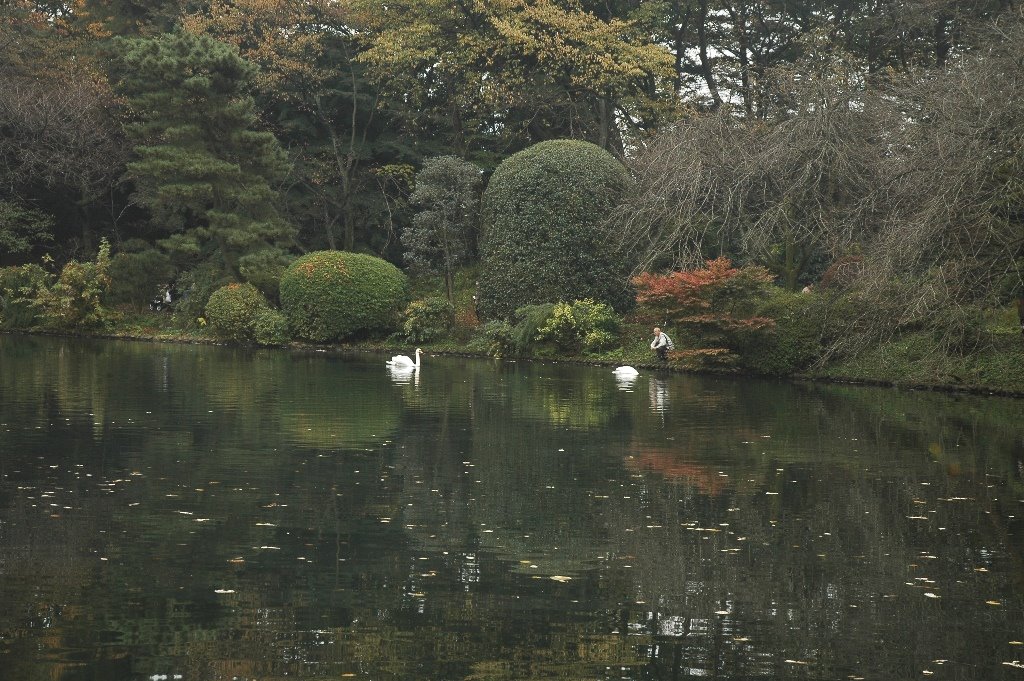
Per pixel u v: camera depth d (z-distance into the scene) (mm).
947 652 7473
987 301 21844
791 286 32844
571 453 15406
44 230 47062
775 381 27875
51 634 7629
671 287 29672
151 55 39344
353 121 44781
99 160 44406
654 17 45594
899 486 13070
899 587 8945
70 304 41156
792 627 7945
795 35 45562
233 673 6961
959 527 10992
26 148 44562
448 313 39375
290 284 39469
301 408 20234
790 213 30375
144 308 45000
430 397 22703
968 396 23797
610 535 10578
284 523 10898
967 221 21625
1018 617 8180
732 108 38625
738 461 14805
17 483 12656
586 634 7773
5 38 44906
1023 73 21953
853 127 29828
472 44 42656
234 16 44000
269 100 45531
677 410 20734
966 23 35062
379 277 39719
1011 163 21141
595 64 41688
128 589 8656
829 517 11398
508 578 9109
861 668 7172
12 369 27125
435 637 7676
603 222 36094
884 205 29109
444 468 14102
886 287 23562
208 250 45094
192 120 40375
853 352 25719
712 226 33344
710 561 9688
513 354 36062
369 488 12711
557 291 36594
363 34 45781
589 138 44719
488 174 46594
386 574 9180
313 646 7465
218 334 40375
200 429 17172
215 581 8898
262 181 41125
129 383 24172
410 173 46344
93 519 10953
